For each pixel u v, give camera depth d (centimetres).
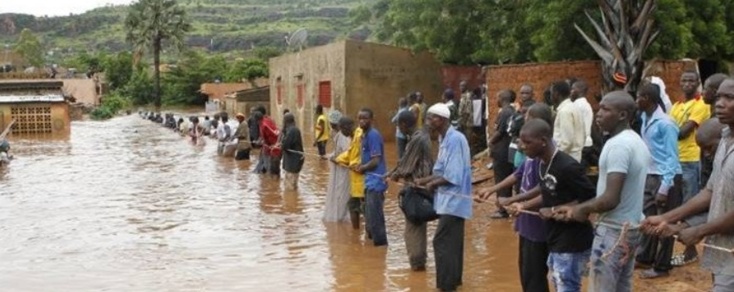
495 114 1817
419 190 883
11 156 2517
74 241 1128
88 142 3378
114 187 1739
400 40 2862
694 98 869
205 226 1231
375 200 1042
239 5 18962
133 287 867
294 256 1007
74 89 7575
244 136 2314
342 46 2761
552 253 638
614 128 575
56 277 918
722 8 1934
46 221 1298
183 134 3781
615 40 1398
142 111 7231
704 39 1912
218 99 6638
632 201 573
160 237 1148
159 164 2266
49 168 2197
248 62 8081
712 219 503
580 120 929
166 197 1563
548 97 1201
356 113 2759
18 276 924
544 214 619
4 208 1446
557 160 626
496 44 2444
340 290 838
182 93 8156
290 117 1628
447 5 2559
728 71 2144
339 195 1233
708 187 530
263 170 1947
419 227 900
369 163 1038
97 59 9688
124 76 9231
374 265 946
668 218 526
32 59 10119
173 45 7881
